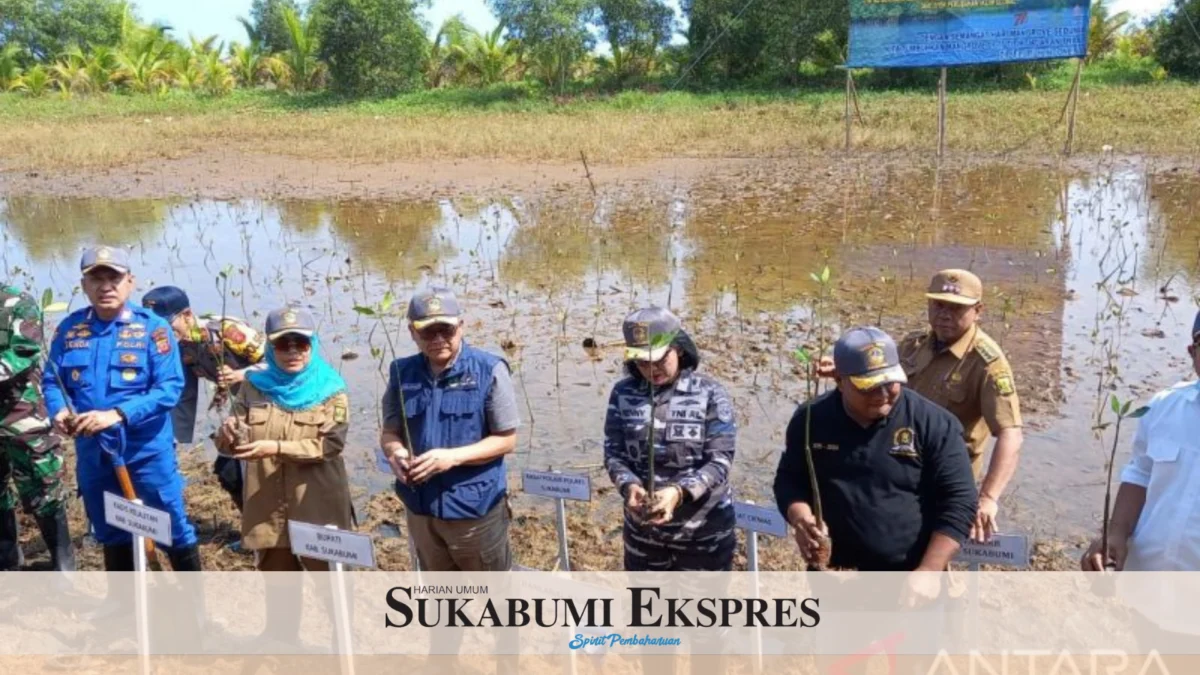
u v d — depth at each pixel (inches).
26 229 572.7
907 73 1358.3
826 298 370.6
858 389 119.0
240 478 197.9
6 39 1841.8
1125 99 1023.0
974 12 746.2
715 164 770.2
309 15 1603.1
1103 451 232.1
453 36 1669.5
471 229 536.4
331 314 372.5
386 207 618.8
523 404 278.4
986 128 898.1
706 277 412.2
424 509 149.0
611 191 651.5
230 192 699.4
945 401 155.8
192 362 198.7
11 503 189.8
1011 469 145.6
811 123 979.9
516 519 213.6
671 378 139.6
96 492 170.4
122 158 892.0
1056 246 444.1
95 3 1920.5
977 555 143.2
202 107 1413.6
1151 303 347.3
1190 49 1242.6
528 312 367.9
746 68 1465.3
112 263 166.2
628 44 1494.8
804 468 132.0
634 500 133.8
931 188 621.0
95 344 169.6
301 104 1456.7
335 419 159.9
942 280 152.3
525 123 1072.8
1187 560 122.1
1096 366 286.7
